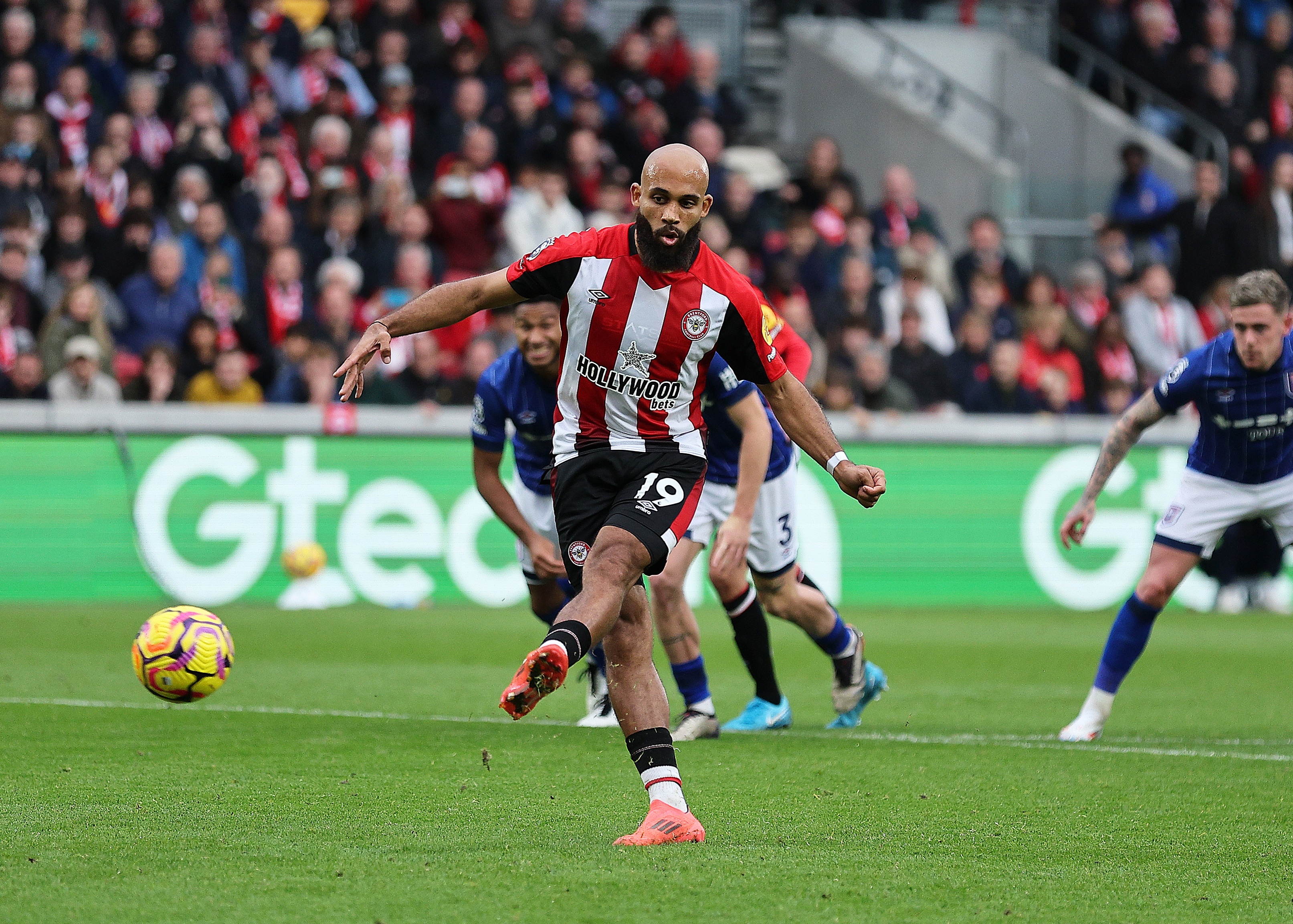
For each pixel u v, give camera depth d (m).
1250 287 21.98
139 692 26.00
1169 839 15.23
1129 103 72.19
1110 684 23.12
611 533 14.06
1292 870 13.82
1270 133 70.94
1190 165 68.69
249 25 56.12
